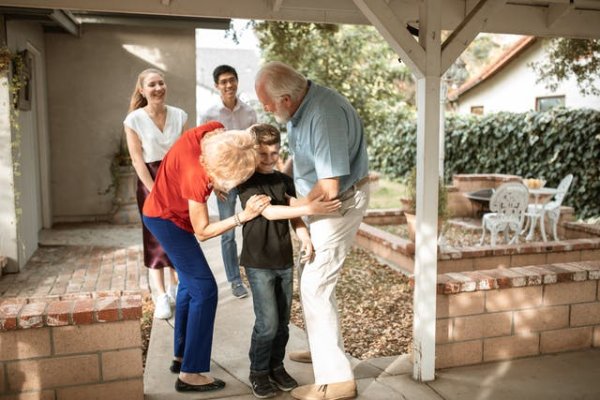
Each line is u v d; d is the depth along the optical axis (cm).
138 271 570
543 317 362
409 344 388
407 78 1412
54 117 811
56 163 819
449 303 338
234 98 475
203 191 274
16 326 268
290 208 275
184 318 322
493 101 1419
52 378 279
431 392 311
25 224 611
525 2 477
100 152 830
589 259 561
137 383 288
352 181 291
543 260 546
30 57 682
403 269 604
